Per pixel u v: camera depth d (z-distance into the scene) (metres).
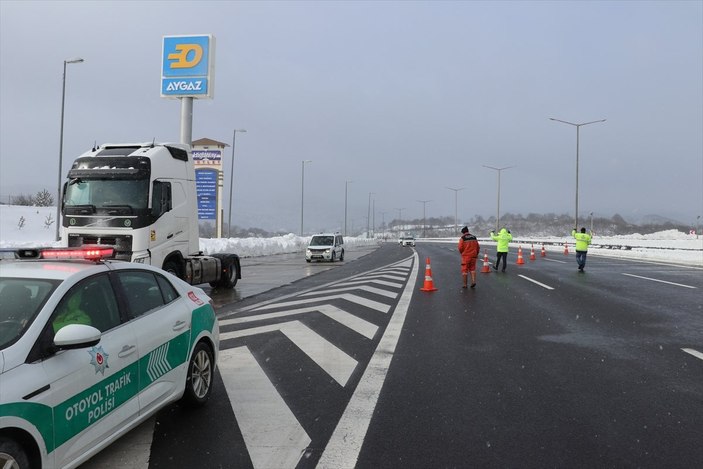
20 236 38.75
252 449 4.25
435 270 22.59
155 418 4.93
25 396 3.05
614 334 8.71
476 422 4.82
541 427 4.70
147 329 4.33
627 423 4.77
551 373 6.42
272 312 11.20
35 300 3.68
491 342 8.16
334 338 8.52
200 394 5.20
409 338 8.49
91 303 3.98
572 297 13.27
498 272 20.95
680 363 6.86
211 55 25.94
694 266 24.09
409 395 5.62
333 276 20.11
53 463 3.22
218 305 12.36
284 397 5.57
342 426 4.74
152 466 3.94
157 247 11.88
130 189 11.52
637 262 27.34
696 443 4.34
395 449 4.25
